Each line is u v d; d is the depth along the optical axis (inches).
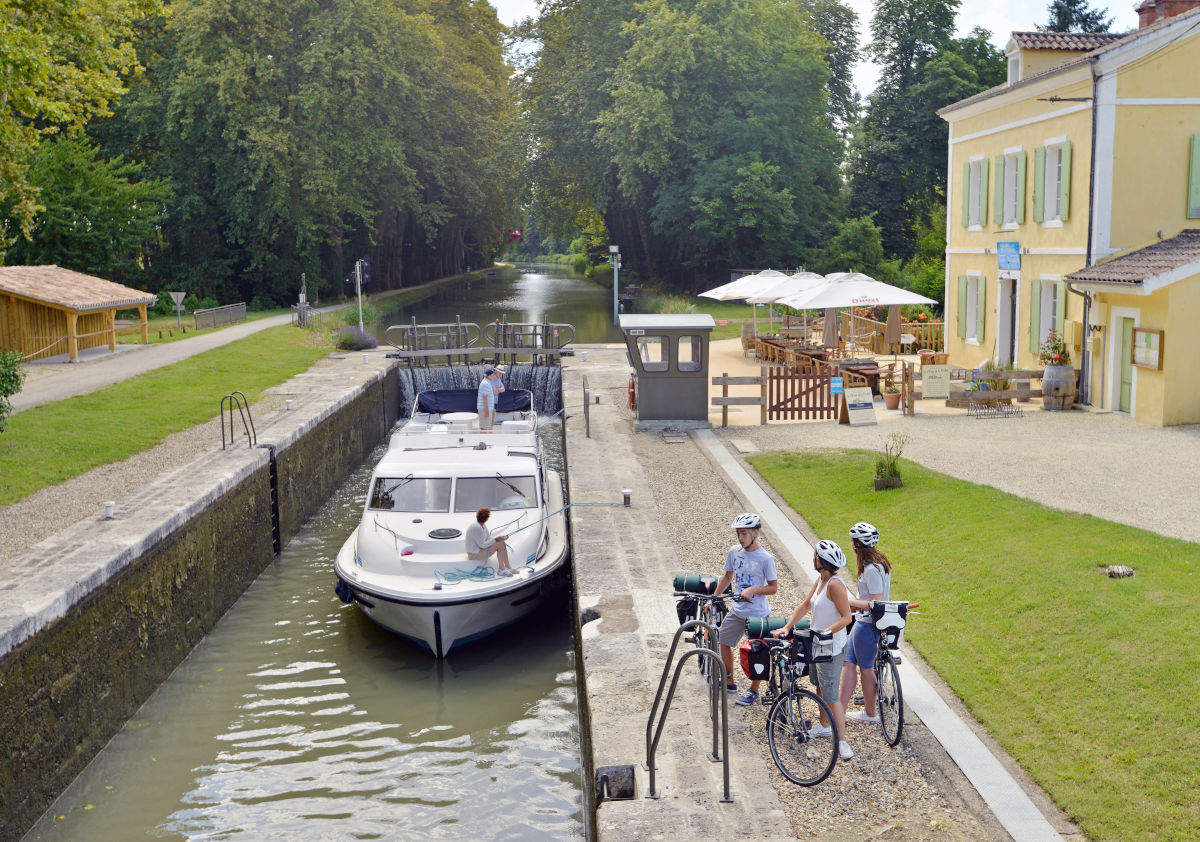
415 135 2436.0
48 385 1055.6
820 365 1050.7
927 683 370.9
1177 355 786.2
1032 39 1070.4
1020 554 471.8
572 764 427.8
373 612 554.9
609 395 1112.2
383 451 1141.1
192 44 2039.9
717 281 2445.9
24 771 381.7
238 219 2194.9
